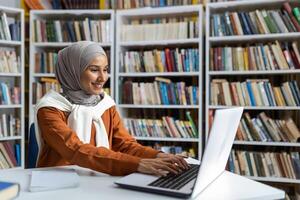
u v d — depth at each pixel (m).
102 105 1.53
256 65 2.64
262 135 2.61
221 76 2.86
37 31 3.02
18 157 2.96
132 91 2.90
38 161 1.37
